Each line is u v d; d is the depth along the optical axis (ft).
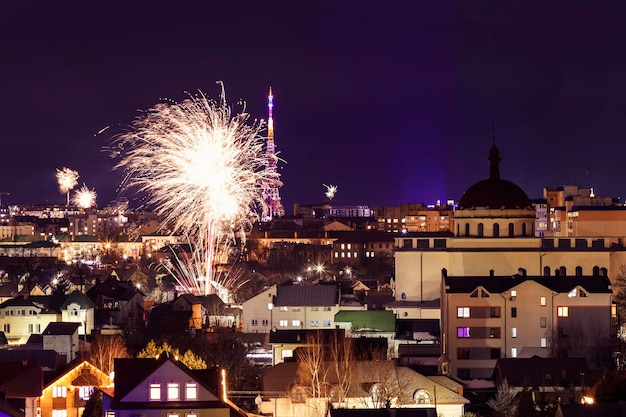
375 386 465.06
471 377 618.03
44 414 457.68
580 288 628.28
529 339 625.00
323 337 577.02
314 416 461.37
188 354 495.00
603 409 415.03
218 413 376.68
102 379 465.06
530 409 465.47
